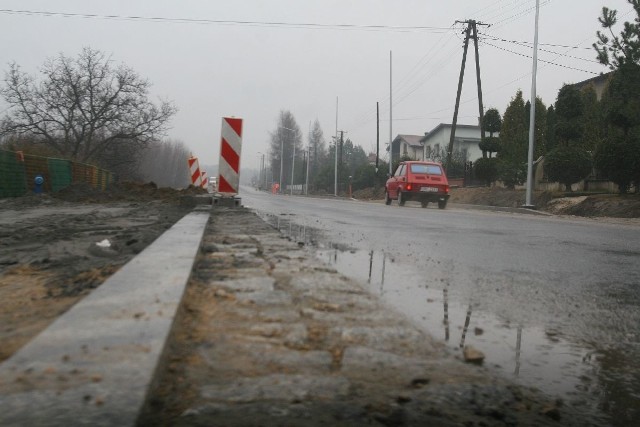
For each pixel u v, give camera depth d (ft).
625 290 11.53
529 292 11.04
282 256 13.01
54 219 24.56
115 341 4.76
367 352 6.06
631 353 7.10
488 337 7.59
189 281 8.57
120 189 53.47
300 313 7.61
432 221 34.22
